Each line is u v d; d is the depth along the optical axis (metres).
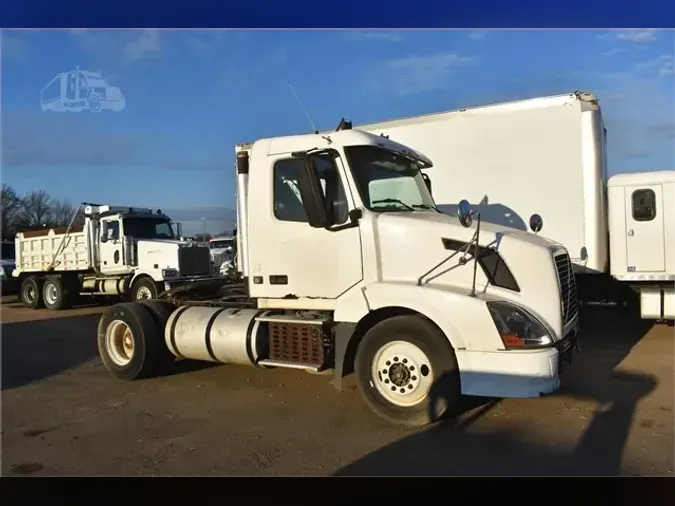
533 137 8.91
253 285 5.96
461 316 4.89
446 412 5.05
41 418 5.69
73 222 16.70
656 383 6.48
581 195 8.67
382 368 5.25
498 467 4.32
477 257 5.11
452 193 9.41
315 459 4.53
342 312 5.41
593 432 4.96
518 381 4.73
